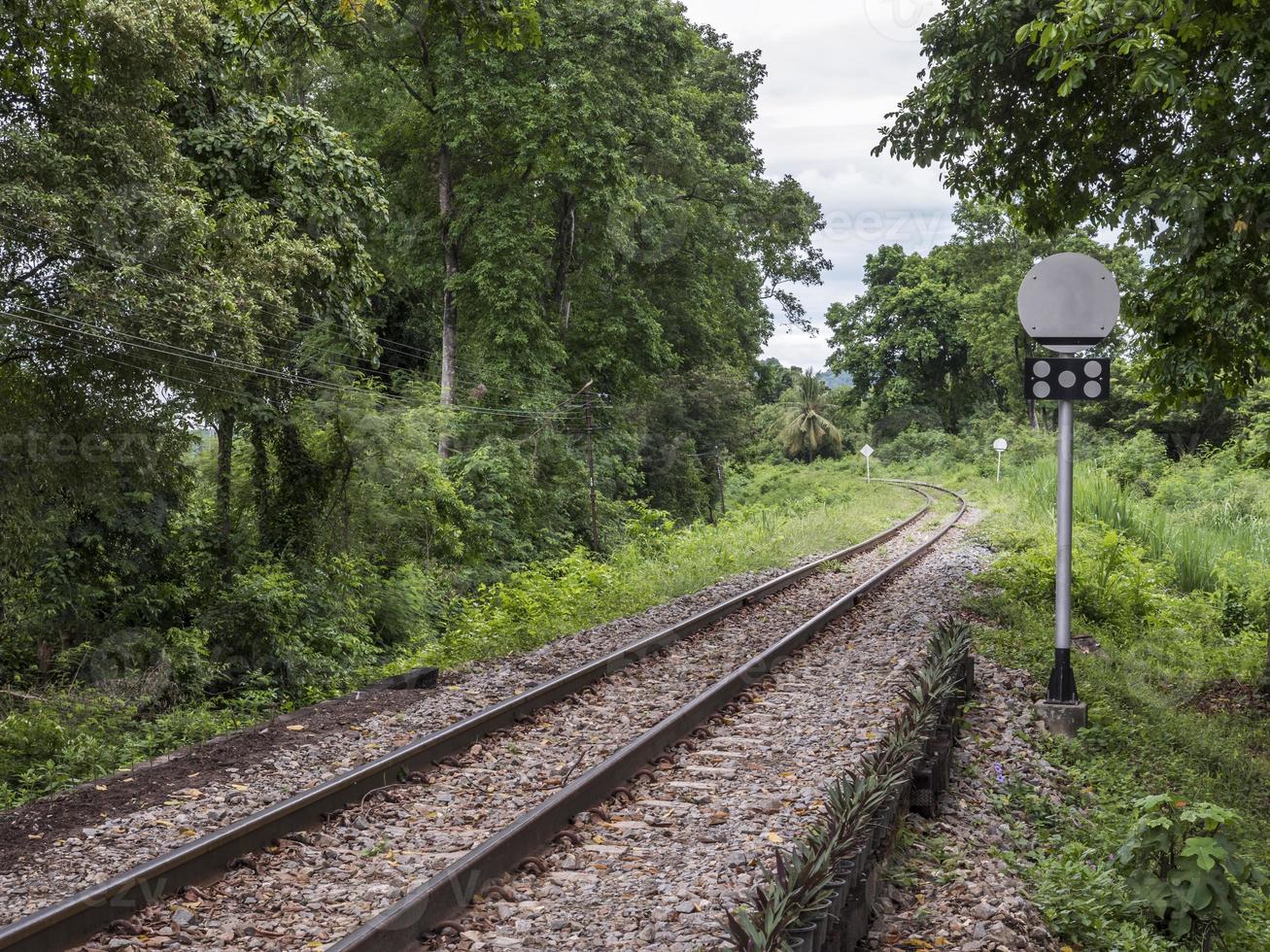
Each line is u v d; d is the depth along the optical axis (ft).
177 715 41.19
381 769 22.11
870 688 29.96
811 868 12.58
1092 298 29.40
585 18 96.58
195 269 53.52
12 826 20.13
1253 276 35.27
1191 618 54.60
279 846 18.54
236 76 64.49
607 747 24.88
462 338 113.29
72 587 54.65
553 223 115.34
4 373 49.96
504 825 19.77
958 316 231.91
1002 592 51.21
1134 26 33.55
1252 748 33.47
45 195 46.09
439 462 90.79
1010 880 17.88
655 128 109.29
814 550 74.84
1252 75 33.35
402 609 76.18
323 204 63.31
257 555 67.46
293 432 69.67
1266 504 101.96
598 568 66.39
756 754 23.91
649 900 15.64
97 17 46.83
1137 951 16.61
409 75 101.91
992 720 28.71
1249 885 21.09
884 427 253.65
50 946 14.26
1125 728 30.48
